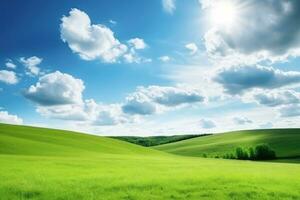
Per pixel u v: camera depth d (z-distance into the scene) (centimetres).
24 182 2656
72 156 5994
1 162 3975
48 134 9412
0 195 2284
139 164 4466
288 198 2456
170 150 18112
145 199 2314
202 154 15212
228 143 17400
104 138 11094
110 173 3362
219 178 3003
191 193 2473
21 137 8094
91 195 2355
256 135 18362
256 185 2758
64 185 2616
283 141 16062
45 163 4072
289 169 4359
